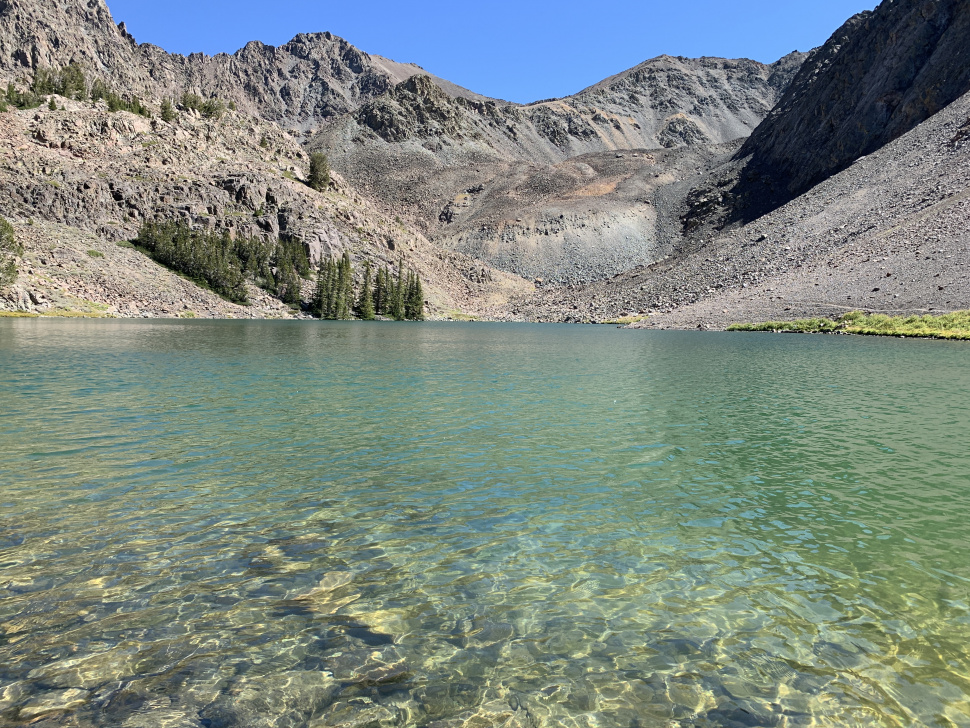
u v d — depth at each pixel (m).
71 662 7.48
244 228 174.88
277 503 13.36
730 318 98.69
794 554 10.94
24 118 172.62
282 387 30.89
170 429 20.52
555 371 39.56
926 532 11.99
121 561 10.30
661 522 12.51
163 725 6.38
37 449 17.56
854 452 18.22
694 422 22.52
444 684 7.21
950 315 68.50
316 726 6.43
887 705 6.89
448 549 11.08
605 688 7.16
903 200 108.56
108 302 128.12
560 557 10.78
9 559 10.27
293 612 8.80
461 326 137.88
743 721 6.57
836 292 90.88
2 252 116.94
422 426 21.66
